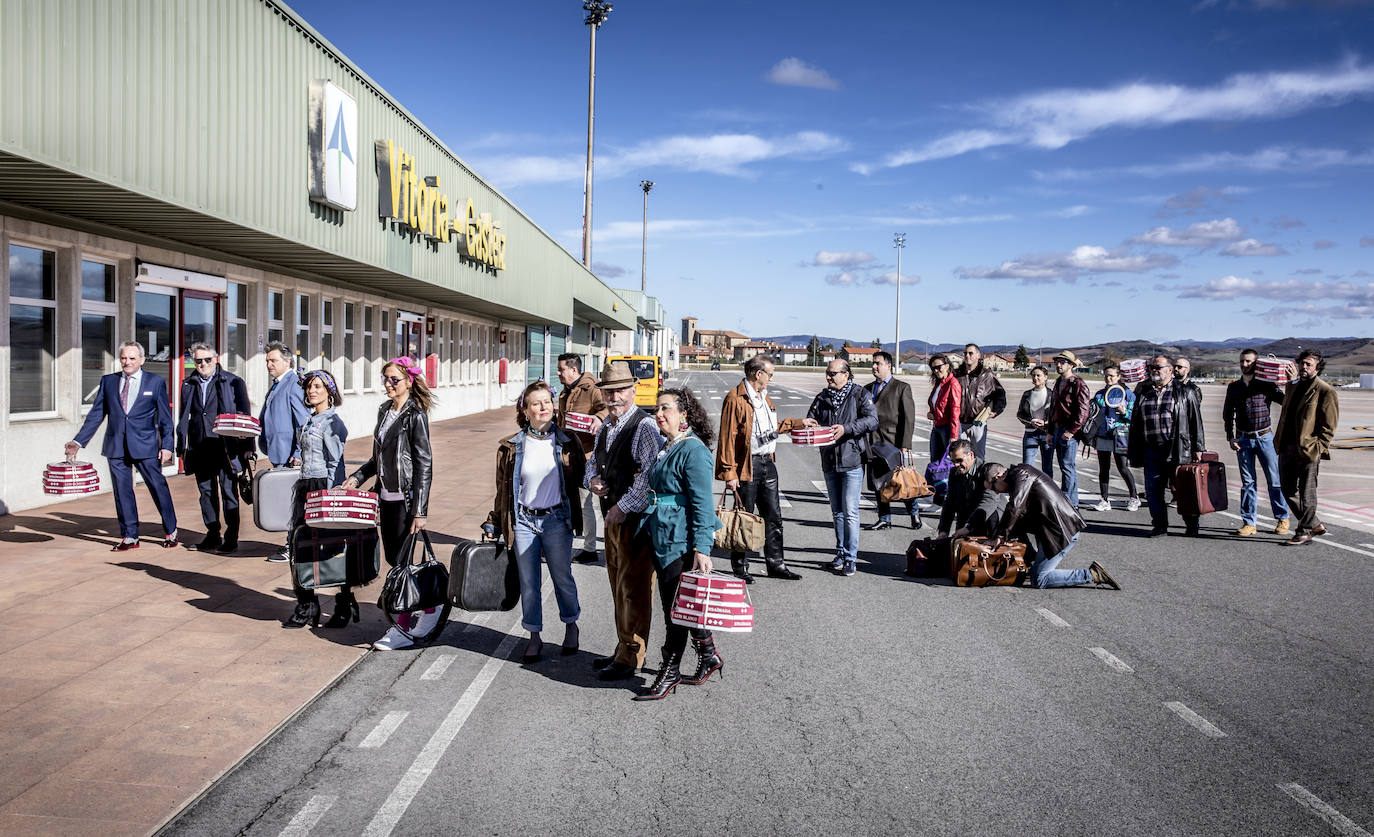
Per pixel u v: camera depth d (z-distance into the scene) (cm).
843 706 489
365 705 478
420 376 575
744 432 756
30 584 686
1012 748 435
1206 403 4041
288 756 413
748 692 509
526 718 465
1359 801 383
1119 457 1198
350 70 1245
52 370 1036
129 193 799
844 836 348
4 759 399
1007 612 686
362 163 1298
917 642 607
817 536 993
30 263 994
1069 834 352
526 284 2508
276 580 721
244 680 505
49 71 688
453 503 1129
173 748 415
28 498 986
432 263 1661
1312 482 956
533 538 547
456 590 542
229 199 942
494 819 358
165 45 830
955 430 1067
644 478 500
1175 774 407
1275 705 495
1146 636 625
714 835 348
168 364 1234
